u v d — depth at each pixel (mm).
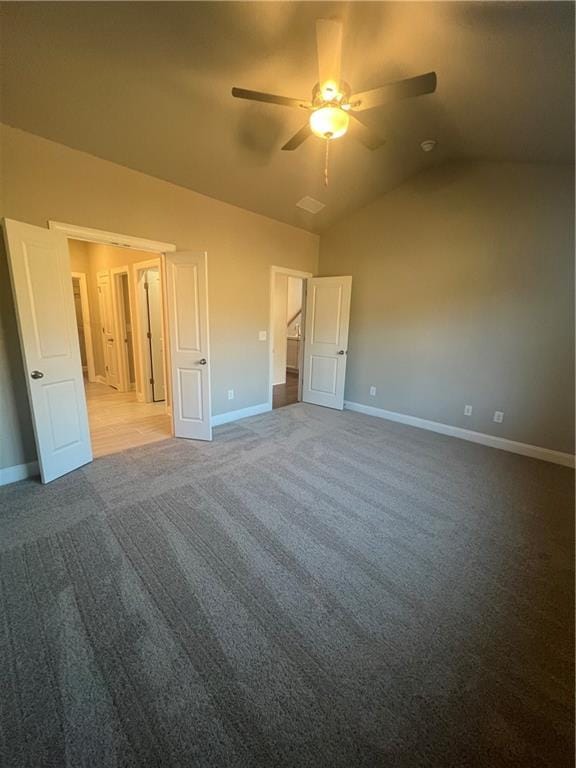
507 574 1854
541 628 1530
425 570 1862
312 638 1448
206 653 1369
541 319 3305
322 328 5020
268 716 1161
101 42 1930
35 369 2502
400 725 1146
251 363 4492
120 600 1608
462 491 2715
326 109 1932
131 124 2568
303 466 3070
